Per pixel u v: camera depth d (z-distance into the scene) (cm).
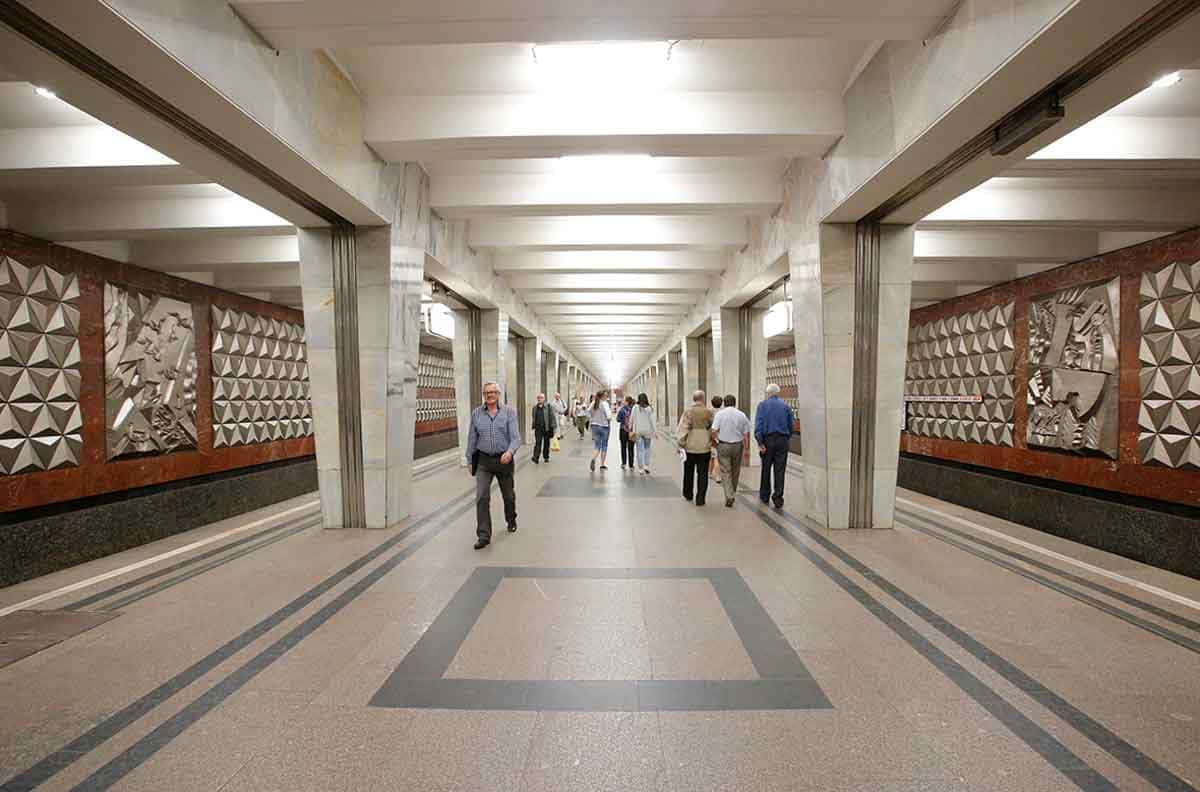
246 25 351
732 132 519
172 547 582
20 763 229
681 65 499
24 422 513
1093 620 374
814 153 563
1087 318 665
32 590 446
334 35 369
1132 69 294
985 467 855
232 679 296
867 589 431
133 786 215
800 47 470
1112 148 438
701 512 714
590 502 786
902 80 411
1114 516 553
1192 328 540
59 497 546
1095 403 648
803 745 239
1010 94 329
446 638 344
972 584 445
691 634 349
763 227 816
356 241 609
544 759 230
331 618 377
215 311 788
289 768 225
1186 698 277
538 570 476
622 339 2527
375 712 265
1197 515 527
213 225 569
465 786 214
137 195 550
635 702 272
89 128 424
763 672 302
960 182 467
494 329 1236
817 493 644
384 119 526
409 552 534
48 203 532
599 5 340
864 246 596
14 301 513
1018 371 787
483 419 556
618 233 906
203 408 762
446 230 796
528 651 326
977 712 264
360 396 629
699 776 219
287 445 957
